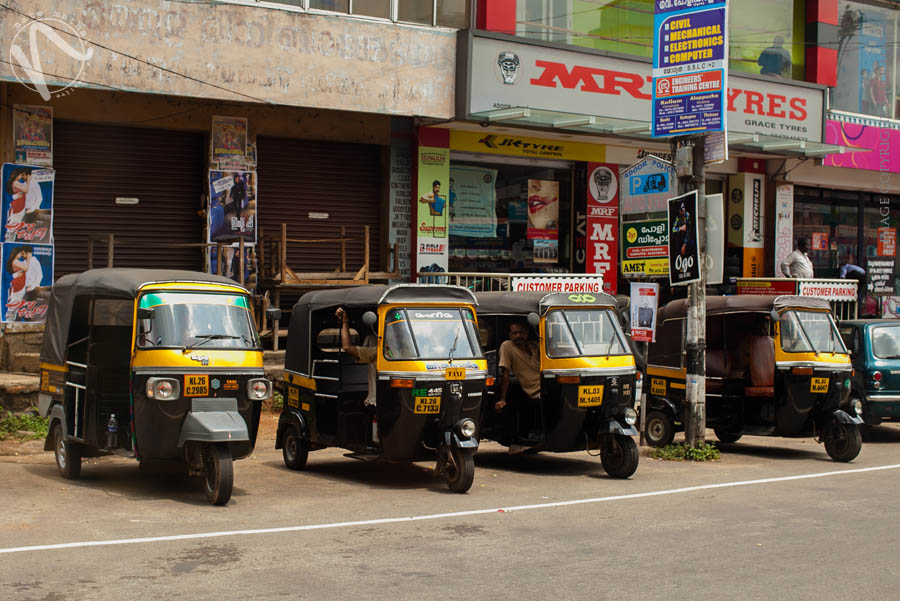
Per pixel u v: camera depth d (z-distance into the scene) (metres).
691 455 13.41
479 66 17.12
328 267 17.92
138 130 16.16
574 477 11.73
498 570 6.91
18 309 14.74
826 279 20.33
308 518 8.78
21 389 13.73
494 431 12.58
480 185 19.28
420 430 10.49
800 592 6.43
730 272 22.77
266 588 6.34
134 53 14.48
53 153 15.41
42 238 14.95
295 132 17.22
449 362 10.45
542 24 19.02
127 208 16.08
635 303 14.55
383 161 18.28
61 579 6.45
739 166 22.61
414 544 7.72
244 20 15.23
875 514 9.17
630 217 14.74
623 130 18.66
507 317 12.80
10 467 11.41
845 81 24.36
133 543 7.56
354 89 16.19
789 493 10.44
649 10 20.66
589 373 11.44
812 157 22.23
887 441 16.08
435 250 18.30
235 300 10.24
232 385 9.70
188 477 11.14
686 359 13.84
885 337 15.71
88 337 10.62
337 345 12.52
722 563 7.20
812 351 13.20
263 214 17.22
